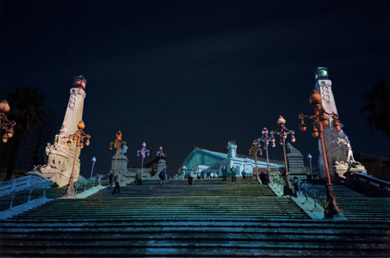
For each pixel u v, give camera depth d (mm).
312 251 6969
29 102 27547
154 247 7367
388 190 15352
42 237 8070
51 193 17922
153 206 12000
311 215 9945
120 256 7129
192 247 7297
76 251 7359
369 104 24641
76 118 29031
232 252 6984
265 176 22609
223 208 11531
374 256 6730
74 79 31750
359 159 29984
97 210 11547
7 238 8109
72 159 27594
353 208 11789
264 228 8141
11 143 25969
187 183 22859
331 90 26172
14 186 18172
